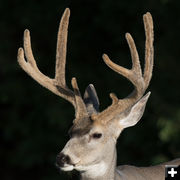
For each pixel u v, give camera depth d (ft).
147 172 61.46
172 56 101.71
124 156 101.04
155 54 101.35
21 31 107.86
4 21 107.86
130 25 104.53
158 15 102.68
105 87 102.63
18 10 107.45
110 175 56.80
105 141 56.03
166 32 102.53
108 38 107.65
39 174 109.50
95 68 105.60
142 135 100.68
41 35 107.55
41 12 107.45
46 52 107.34
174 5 102.27
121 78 101.96
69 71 104.27
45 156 105.40
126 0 102.89
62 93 58.59
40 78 59.26
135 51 57.98
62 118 100.58
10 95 105.50
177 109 98.48
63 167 54.49
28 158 105.50
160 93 100.22
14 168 111.04
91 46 107.65
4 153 109.70
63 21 59.21
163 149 100.99
